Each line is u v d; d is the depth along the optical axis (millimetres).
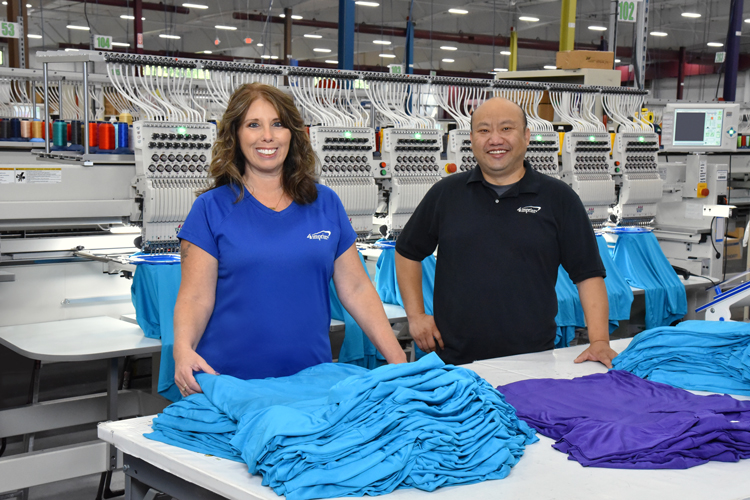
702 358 2092
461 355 2734
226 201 1943
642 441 1537
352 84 4383
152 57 3365
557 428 1667
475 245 2668
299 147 1979
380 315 2043
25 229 3730
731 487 1401
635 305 5273
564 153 4488
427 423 1404
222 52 14484
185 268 1930
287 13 14406
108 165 3373
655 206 4875
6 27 7793
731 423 1589
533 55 17609
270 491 1337
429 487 1333
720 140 4867
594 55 5156
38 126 4941
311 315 1992
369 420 1394
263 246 1923
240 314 1937
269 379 1738
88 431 4137
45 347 3076
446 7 15492
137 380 4836
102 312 3904
